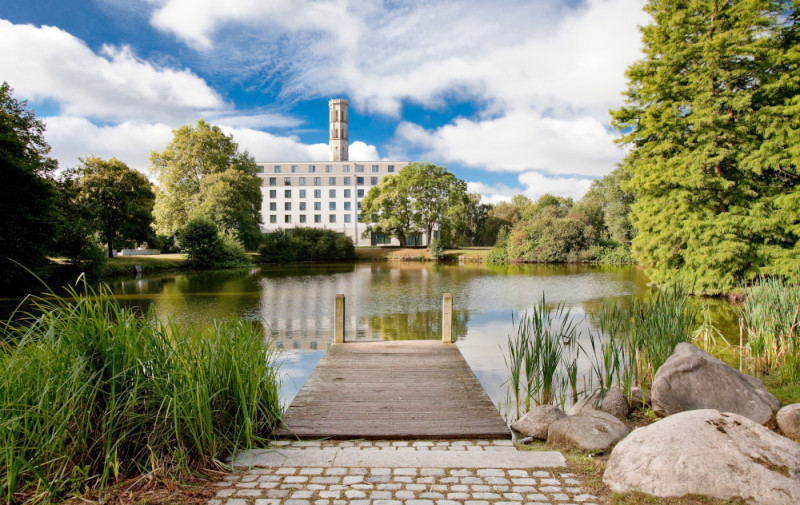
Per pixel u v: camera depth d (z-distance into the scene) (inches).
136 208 1196.5
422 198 1851.6
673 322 219.9
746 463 96.4
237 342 150.3
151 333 129.1
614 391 174.9
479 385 196.1
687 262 581.6
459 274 1034.7
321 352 313.9
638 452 105.1
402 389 190.9
